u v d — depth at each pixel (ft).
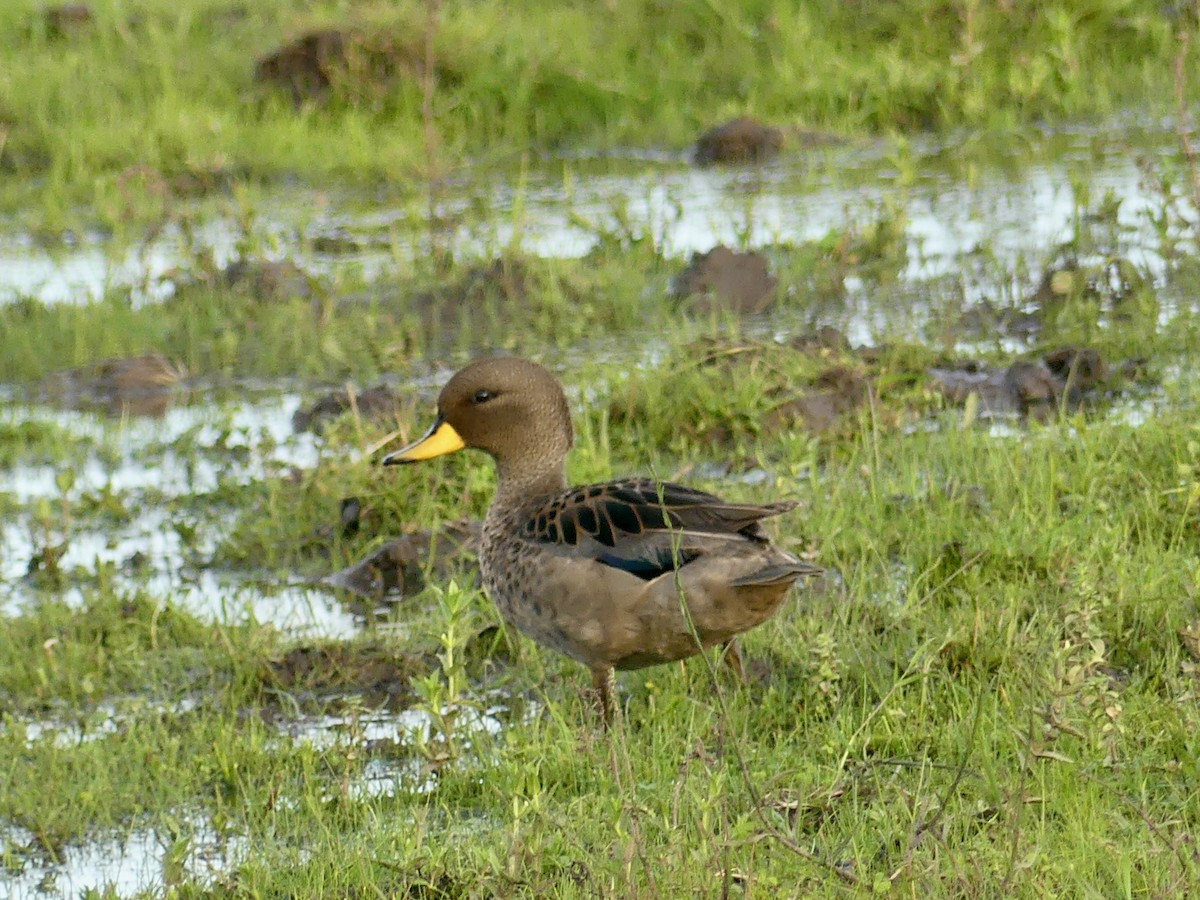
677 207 60.70
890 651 29.84
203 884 25.03
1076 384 43.83
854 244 55.77
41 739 29.81
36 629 34.40
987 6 75.25
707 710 27.99
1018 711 26.86
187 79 77.05
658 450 42.01
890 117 72.33
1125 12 74.90
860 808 24.73
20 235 64.08
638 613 27.12
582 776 26.68
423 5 78.13
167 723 30.45
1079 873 22.02
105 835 26.94
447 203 64.85
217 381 50.08
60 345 52.54
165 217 62.75
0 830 27.27
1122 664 28.94
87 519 40.60
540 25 77.92
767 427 41.57
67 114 74.49
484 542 30.55
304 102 75.15
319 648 32.50
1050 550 32.19
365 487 39.11
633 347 50.21
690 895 21.62
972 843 22.72
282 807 27.02
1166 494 34.22
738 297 53.47
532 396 30.58
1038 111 71.41
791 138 70.08
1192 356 44.83
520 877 22.25
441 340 52.16
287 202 66.80
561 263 55.21
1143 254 53.62
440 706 26.66
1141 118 69.72
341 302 54.80
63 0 88.07
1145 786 24.26
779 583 26.68
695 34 78.02
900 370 45.11
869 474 36.35
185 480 42.65
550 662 31.73
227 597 36.35
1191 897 20.97
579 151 72.02
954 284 53.57
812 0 77.92
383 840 25.09
